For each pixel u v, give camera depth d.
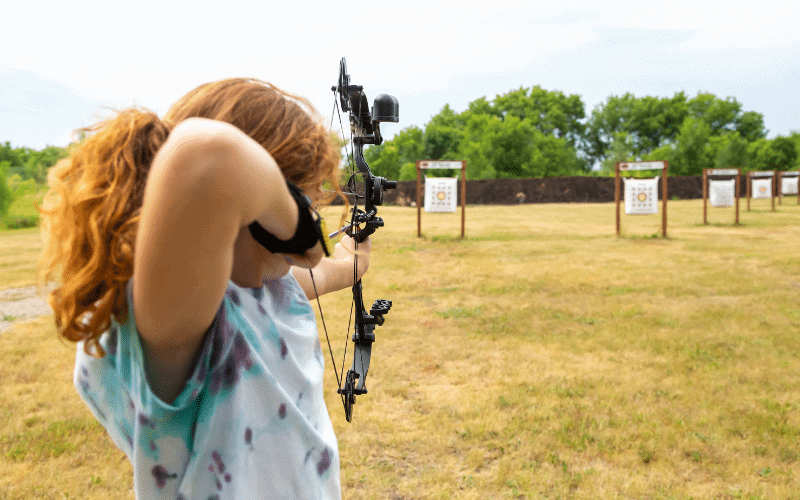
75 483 3.07
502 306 7.33
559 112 71.25
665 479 3.17
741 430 3.76
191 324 0.51
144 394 0.58
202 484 0.63
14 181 18.27
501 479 3.14
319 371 0.77
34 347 5.49
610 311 7.01
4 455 3.38
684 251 12.27
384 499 2.98
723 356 5.27
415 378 4.73
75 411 3.99
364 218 1.11
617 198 15.27
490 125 56.81
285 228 0.56
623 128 72.88
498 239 14.62
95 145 0.56
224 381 0.62
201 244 0.45
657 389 4.46
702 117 71.19
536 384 4.55
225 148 0.45
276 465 0.68
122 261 0.54
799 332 6.02
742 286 8.40
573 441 3.57
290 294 0.76
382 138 1.24
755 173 25.14
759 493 3.03
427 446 3.52
